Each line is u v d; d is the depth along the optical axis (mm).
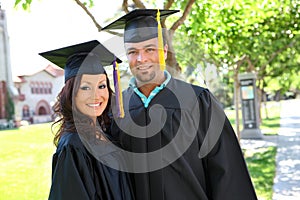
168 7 5242
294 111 30562
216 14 7180
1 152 12641
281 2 8766
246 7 7473
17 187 7797
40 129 22266
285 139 13633
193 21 6434
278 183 7309
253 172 8344
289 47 12500
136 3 4941
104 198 2461
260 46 10695
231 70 11703
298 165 8820
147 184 2625
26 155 11945
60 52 2756
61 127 2596
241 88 14352
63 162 2416
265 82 21109
